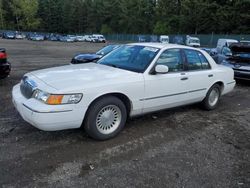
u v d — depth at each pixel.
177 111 6.18
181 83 5.30
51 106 3.77
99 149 4.09
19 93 4.38
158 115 5.79
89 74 4.44
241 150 4.33
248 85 10.28
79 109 3.96
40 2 91.50
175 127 5.17
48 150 3.97
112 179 3.34
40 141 4.24
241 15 49.72
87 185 3.20
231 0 52.56
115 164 3.69
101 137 4.32
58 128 3.93
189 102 5.75
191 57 5.65
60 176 3.35
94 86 4.08
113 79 4.36
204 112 6.25
